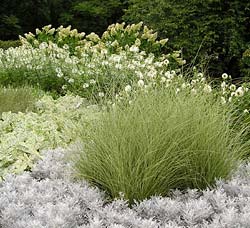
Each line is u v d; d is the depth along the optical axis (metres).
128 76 6.45
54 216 2.95
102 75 7.25
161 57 9.10
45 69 8.64
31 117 5.64
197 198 3.38
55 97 8.01
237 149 3.84
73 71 8.06
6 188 3.43
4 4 23.05
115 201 3.26
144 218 3.05
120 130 3.47
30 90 7.54
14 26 22.86
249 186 3.44
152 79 5.43
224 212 3.04
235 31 12.23
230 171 3.67
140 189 3.31
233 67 12.57
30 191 3.31
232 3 12.23
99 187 3.51
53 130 5.02
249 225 2.90
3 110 6.37
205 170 3.56
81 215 3.11
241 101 4.97
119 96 4.21
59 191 3.37
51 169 3.86
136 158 3.35
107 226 2.91
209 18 12.18
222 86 5.18
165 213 3.10
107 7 23.53
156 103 3.71
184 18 12.30
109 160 3.40
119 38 9.99
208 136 3.56
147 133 3.41
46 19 24.12
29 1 23.48
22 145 4.40
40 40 10.78
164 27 12.61
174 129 3.46
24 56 9.28
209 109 3.79
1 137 5.00
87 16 24.06
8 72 8.79
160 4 12.76
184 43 12.29
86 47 9.12
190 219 2.97
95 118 3.79
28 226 2.82
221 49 12.45
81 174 3.51
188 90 4.18
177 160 3.39
